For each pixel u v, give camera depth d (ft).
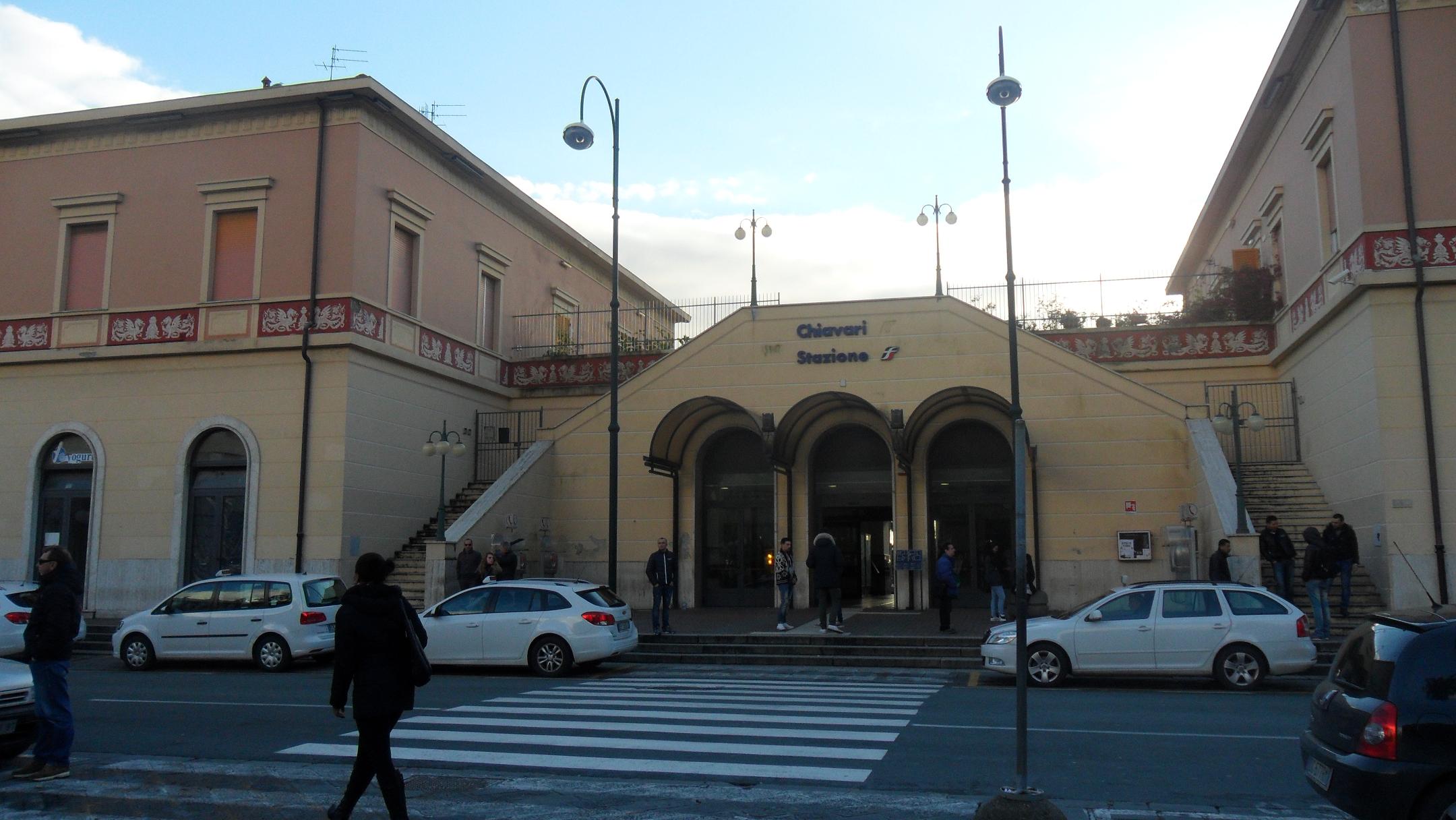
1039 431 75.92
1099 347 86.22
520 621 53.42
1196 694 45.21
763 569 82.23
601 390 95.45
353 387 76.07
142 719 38.68
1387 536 59.67
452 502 87.86
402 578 76.43
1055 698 43.73
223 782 28.07
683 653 60.49
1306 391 75.51
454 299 90.89
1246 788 26.76
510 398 98.02
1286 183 80.38
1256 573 58.18
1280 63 75.72
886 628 65.41
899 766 29.37
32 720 30.60
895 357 79.30
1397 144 62.69
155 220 81.05
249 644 57.16
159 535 77.46
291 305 77.05
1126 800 25.57
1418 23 63.57
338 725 37.24
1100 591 73.20
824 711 39.42
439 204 89.15
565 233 111.45
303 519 74.54
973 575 77.41
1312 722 22.29
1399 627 20.47
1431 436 59.52
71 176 83.41
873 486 80.94
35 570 79.71
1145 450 73.87
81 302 82.23
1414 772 18.69
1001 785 27.20
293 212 78.23
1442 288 60.95
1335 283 65.92
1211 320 85.25
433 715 38.52
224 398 77.82
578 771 28.94
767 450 75.51
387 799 22.20
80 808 25.39
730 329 82.79
